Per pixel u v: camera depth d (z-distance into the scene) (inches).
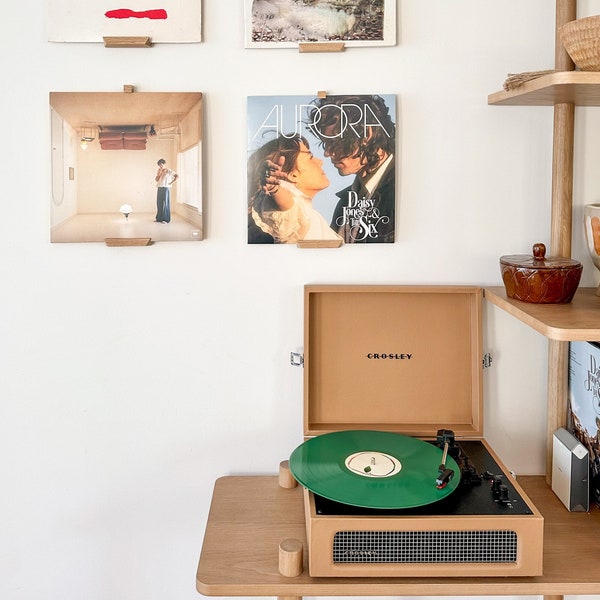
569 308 49.4
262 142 57.1
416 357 58.7
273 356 59.6
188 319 59.1
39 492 60.3
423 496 45.5
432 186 58.1
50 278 58.2
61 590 61.4
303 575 45.5
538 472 61.0
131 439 60.2
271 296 59.0
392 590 44.3
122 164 56.9
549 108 57.4
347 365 58.7
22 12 55.9
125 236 57.3
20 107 56.6
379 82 57.1
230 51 56.7
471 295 58.4
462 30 56.7
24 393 59.3
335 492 46.0
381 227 57.8
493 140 57.7
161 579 61.7
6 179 57.1
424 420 58.7
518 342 59.9
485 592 44.5
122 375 59.5
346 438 54.4
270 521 52.2
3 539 60.6
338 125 57.0
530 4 56.5
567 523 52.1
